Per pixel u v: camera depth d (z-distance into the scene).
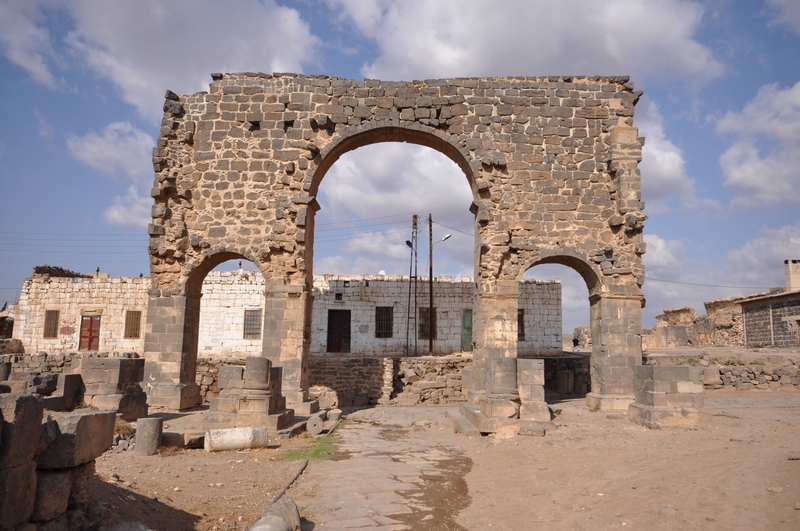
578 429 16.25
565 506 8.86
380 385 27.70
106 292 38.31
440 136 23.23
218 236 23.00
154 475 10.26
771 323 37.09
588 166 23.22
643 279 22.31
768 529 7.11
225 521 8.12
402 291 40.03
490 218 22.80
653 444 13.33
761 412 18.86
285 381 21.73
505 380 16.94
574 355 37.38
